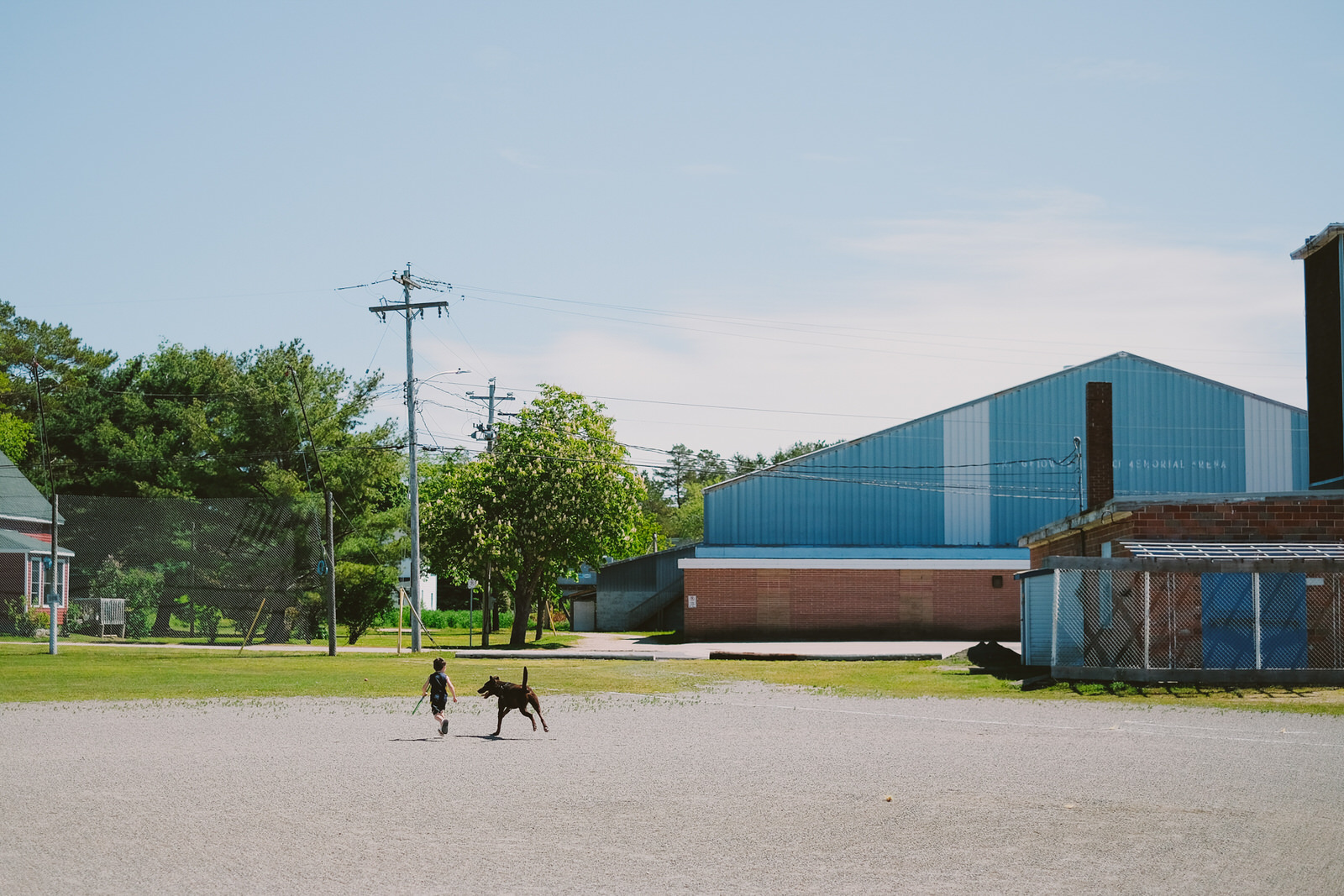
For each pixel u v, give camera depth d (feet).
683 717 65.62
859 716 65.98
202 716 66.08
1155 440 188.55
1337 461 116.98
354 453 192.65
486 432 211.20
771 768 45.55
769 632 177.68
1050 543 122.42
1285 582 85.35
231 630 191.52
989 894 26.86
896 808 36.94
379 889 27.12
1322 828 33.81
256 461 192.34
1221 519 90.84
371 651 144.25
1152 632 85.30
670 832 33.27
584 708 71.46
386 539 192.44
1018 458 188.75
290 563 175.11
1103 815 35.83
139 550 184.14
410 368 146.61
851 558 181.47
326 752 50.29
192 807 36.83
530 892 26.96
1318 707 69.05
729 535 186.29
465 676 98.63
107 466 206.08
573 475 168.55
